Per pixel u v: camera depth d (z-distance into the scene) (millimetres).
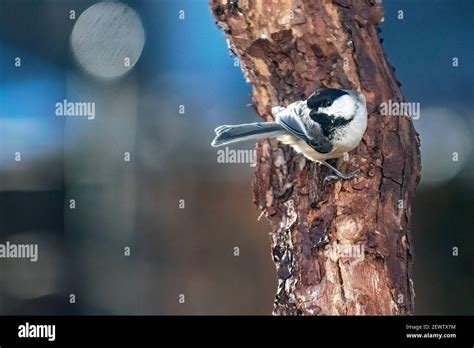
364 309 4727
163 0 11188
